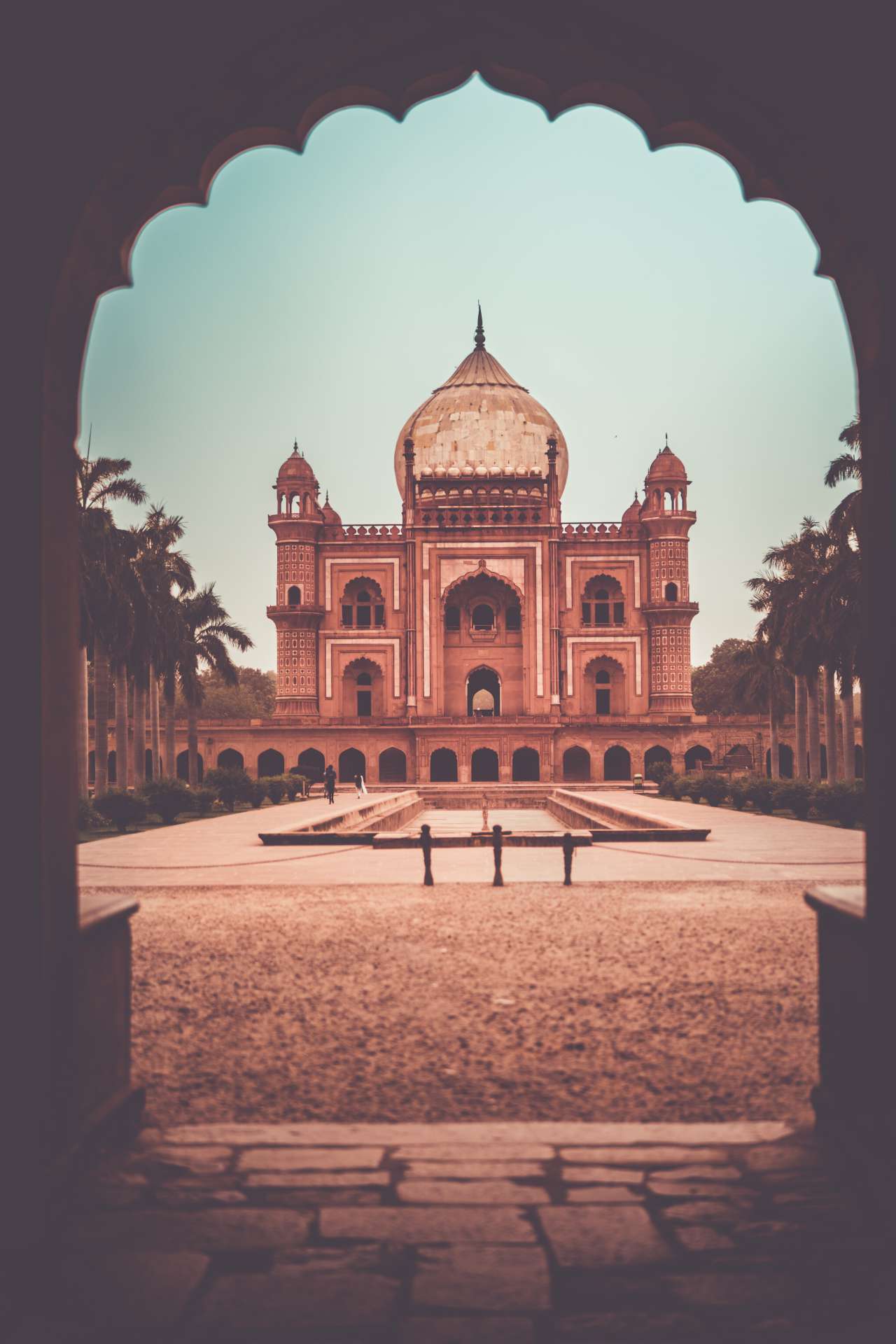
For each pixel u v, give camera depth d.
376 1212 2.71
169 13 2.89
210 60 2.97
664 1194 2.79
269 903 8.59
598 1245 2.51
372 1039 4.33
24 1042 2.60
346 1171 2.96
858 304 3.02
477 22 3.33
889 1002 2.71
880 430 2.84
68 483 2.91
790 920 7.29
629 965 5.75
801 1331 2.18
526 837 13.56
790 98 2.92
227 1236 2.59
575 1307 2.26
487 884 9.64
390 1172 2.95
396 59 3.45
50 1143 2.67
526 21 3.27
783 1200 2.75
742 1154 3.05
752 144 3.19
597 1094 3.62
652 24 3.06
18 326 2.71
